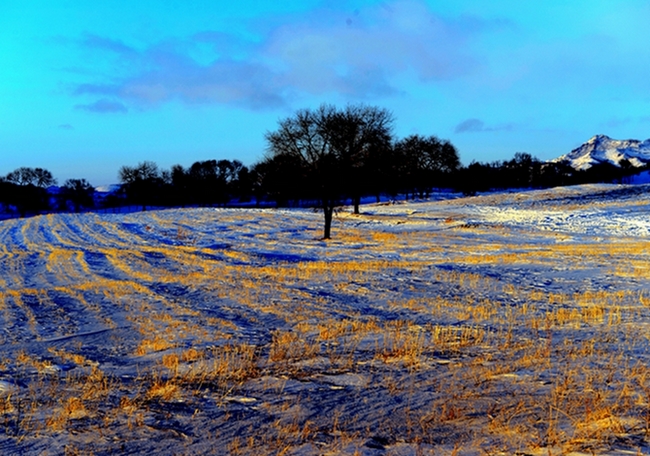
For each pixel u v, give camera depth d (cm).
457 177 11038
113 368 913
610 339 1011
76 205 11394
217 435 565
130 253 3669
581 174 13612
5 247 4403
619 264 2483
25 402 691
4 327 1440
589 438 498
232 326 1344
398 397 688
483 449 491
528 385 714
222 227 5272
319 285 2114
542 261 2697
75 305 1794
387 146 4247
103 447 535
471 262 2755
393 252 3466
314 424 596
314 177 4169
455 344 1025
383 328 1251
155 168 11456
